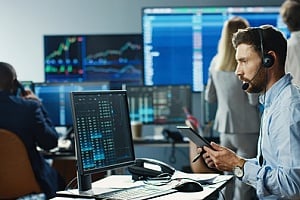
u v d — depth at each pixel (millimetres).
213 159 2230
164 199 2152
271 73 2154
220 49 3957
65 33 5703
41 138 3385
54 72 5594
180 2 5652
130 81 5590
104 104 2420
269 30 2164
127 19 5699
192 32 5555
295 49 3334
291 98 2057
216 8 5520
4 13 5703
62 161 4430
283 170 2008
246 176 2139
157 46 5582
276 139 2068
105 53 5582
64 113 4488
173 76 5594
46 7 5703
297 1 3459
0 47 5719
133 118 4668
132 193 2262
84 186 2332
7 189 3234
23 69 5715
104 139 2389
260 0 5617
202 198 2176
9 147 3195
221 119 4043
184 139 4348
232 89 3943
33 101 3428
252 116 3965
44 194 3373
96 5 5703
